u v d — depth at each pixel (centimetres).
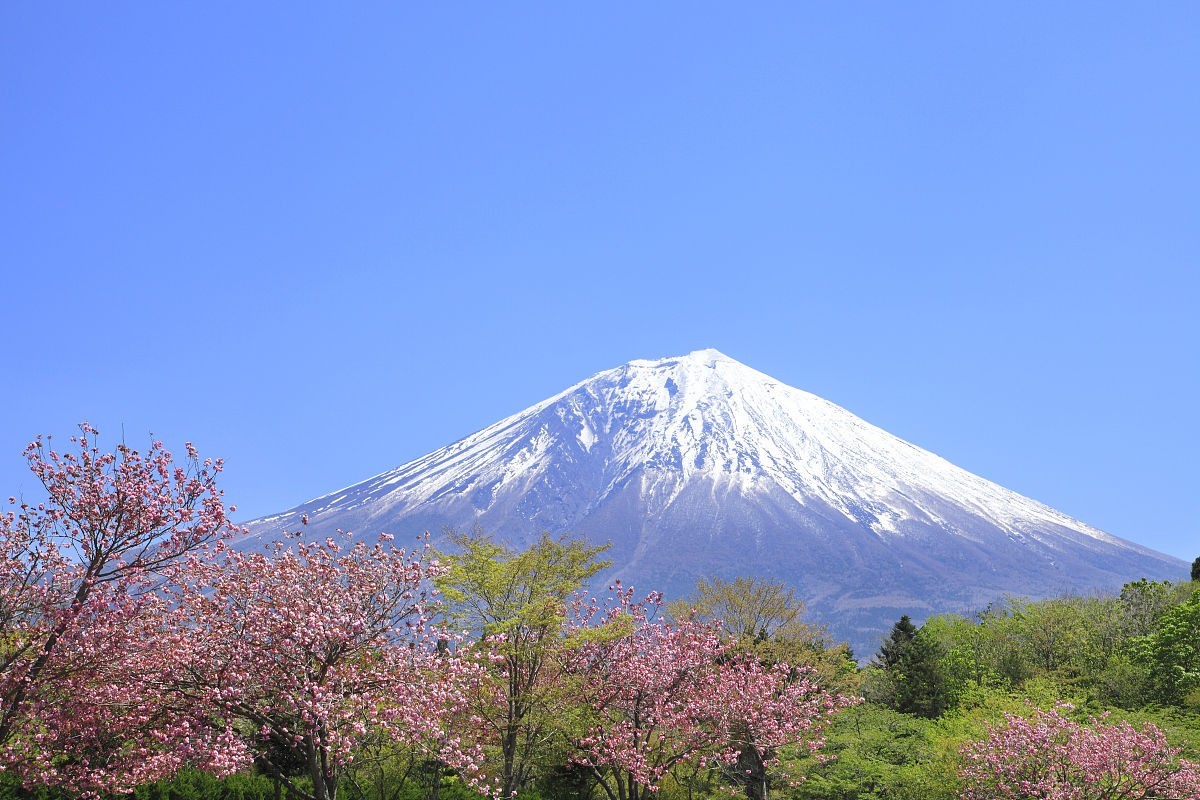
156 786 2028
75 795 1522
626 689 2856
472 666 1831
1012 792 2891
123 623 1577
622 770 2814
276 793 1989
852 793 3619
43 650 1516
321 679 1566
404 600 1697
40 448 1549
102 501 1544
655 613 3064
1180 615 4544
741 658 3638
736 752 2992
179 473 1620
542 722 2639
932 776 3366
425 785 2508
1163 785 2717
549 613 2605
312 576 1670
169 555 1581
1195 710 4084
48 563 1523
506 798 2461
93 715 1545
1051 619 5591
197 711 1566
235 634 1599
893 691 5672
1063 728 2933
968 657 5847
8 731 1493
